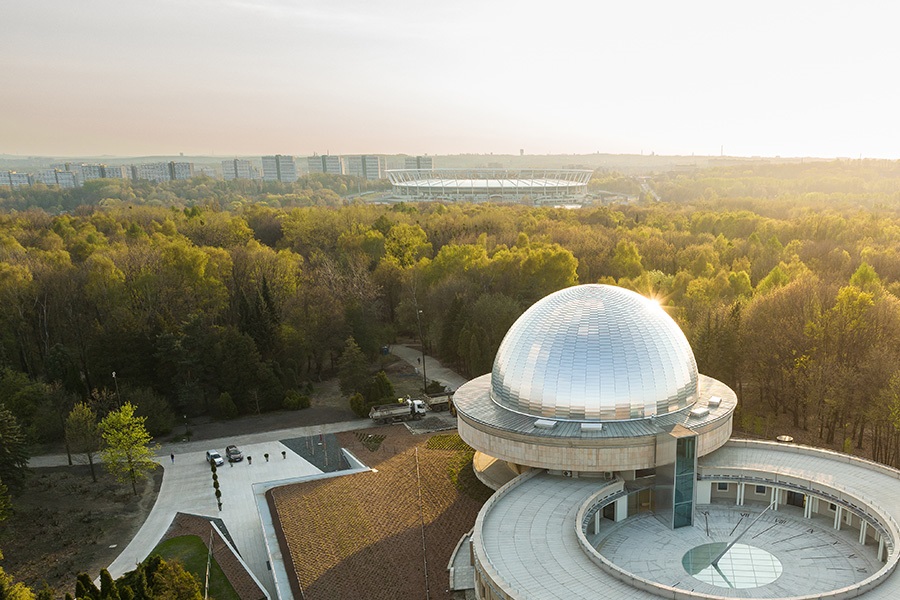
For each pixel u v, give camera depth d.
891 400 74.50
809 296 100.31
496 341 114.88
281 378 109.75
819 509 61.91
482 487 71.25
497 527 55.28
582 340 65.19
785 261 146.00
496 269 138.00
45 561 64.25
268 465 85.62
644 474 65.81
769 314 98.62
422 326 135.38
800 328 94.69
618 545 57.66
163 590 47.22
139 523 71.62
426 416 101.81
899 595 43.22
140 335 105.56
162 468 85.75
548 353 66.12
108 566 63.28
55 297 119.75
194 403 108.38
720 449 70.25
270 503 70.94
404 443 89.69
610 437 61.03
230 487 79.75
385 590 53.94
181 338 104.44
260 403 106.12
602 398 63.44
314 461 86.38
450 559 57.72
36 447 89.50
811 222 183.50
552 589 45.97
